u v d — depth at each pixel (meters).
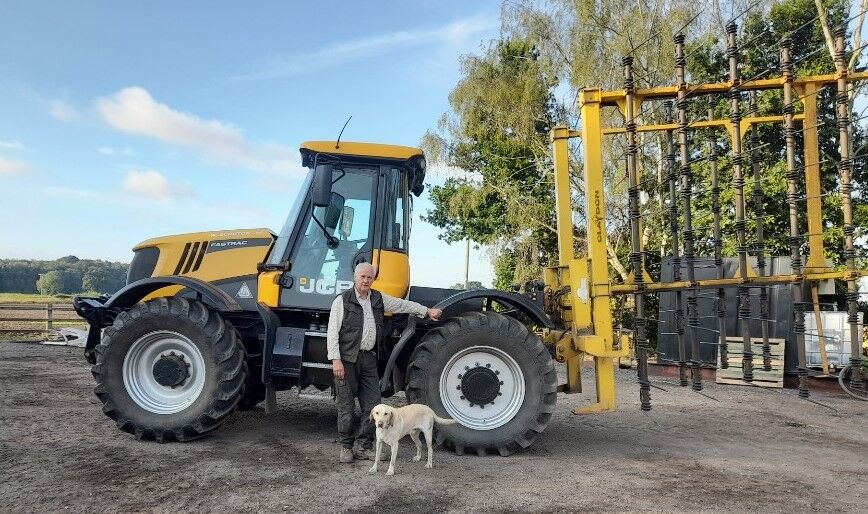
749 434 5.76
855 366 4.73
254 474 4.03
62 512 3.27
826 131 11.77
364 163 5.29
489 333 4.73
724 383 9.50
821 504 3.57
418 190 6.09
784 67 5.04
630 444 5.20
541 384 4.73
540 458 4.62
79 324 18.55
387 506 3.42
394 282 5.14
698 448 5.10
